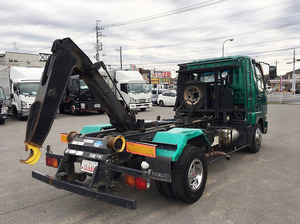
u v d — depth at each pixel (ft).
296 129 35.29
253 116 20.85
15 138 32.12
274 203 12.62
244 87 20.16
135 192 14.39
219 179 16.15
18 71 54.39
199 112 21.11
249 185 15.06
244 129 20.44
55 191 14.74
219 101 20.17
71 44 11.82
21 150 25.25
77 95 58.29
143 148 11.51
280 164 19.22
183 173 12.15
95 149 11.62
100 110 63.41
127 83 64.80
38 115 10.62
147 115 56.49
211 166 18.89
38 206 12.80
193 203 12.82
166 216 11.56
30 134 10.56
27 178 16.98
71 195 14.15
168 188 12.54
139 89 66.18
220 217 11.35
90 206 12.76
